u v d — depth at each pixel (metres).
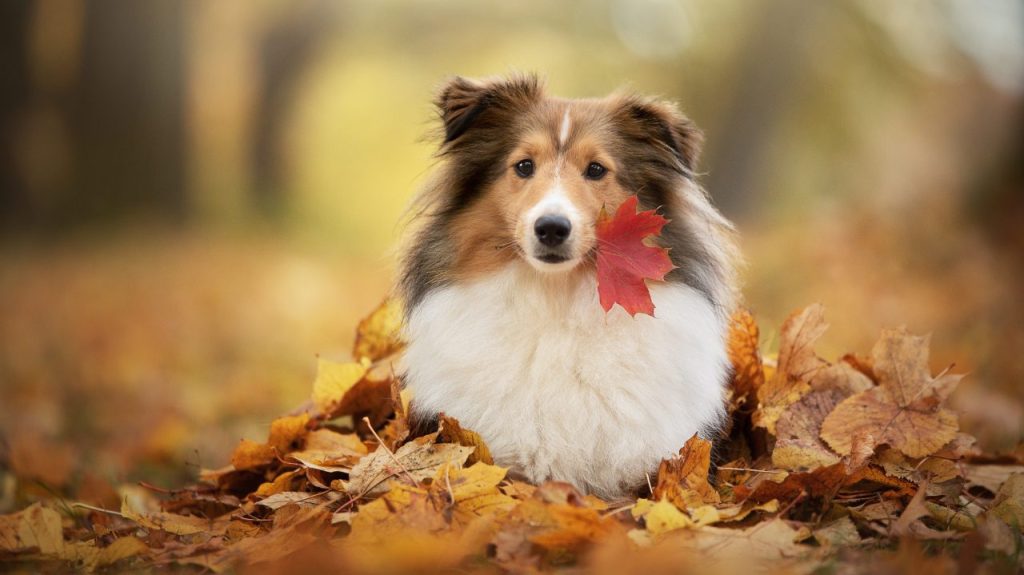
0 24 21.45
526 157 4.41
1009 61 19.22
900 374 4.38
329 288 15.91
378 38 31.77
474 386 4.17
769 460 4.43
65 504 4.70
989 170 12.93
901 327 4.46
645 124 4.60
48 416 7.71
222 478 4.67
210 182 25.80
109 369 9.78
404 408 4.31
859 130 25.59
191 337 11.91
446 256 4.46
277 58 29.00
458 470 3.75
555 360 4.14
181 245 21.25
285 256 20.78
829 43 24.12
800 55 23.30
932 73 24.14
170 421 6.89
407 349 4.59
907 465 4.20
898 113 25.19
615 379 4.11
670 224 4.48
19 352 10.80
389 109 37.41
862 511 3.88
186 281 16.72
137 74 23.30
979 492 4.51
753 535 3.49
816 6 23.05
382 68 35.53
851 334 9.09
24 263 18.50
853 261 11.32
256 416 7.86
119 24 23.00
